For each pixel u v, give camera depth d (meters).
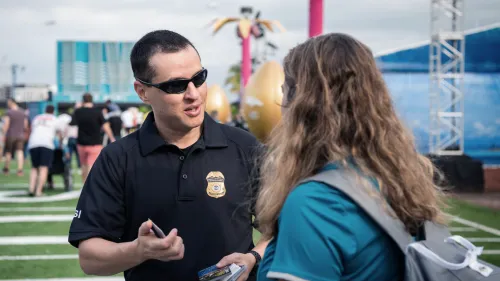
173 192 2.22
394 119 1.55
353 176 1.44
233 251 2.27
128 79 40.38
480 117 14.32
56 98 39.44
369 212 1.39
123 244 1.97
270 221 1.56
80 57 40.03
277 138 1.62
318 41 1.59
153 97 2.17
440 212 1.56
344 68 1.53
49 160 10.93
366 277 1.41
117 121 14.40
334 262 1.36
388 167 1.49
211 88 14.78
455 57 12.39
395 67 13.62
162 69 2.13
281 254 1.39
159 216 2.22
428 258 1.38
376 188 1.46
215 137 2.30
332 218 1.38
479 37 13.79
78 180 14.23
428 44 13.61
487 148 14.37
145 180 2.22
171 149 2.24
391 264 1.44
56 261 6.05
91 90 40.25
